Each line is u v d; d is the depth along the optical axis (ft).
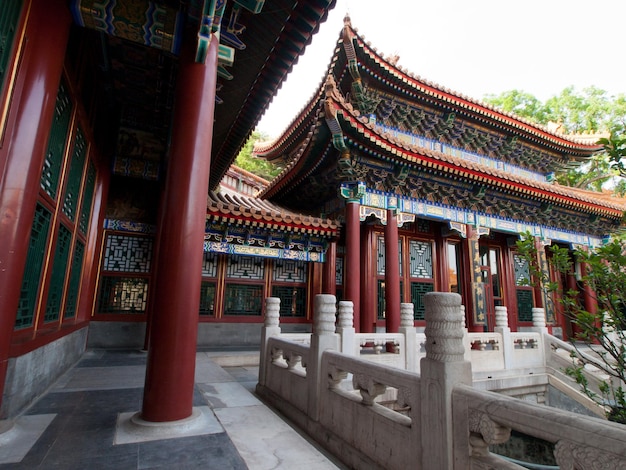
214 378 27.25
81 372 26.50
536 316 39.52
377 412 13.38
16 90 14.51
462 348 10.94
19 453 13.03
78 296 31.96
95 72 27.48
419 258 54.08
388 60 47.11
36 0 15.55
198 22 17.97
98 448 13.65
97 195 35.37
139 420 15.66
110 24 17.88
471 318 50.03
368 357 29.35
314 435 16.74
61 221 22.41
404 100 52.21
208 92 18.47
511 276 59.93
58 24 16.34
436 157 42.55
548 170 68.95
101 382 23.58
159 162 38.34
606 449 6.69
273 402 21.43
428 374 11.02
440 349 10.81
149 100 32.78
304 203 54.39
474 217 52.26
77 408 18.15
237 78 27.35
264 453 14.06
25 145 14.60
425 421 10.93
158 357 15.83
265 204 52.60
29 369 17.47
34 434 14.75
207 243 40.60
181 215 16.88
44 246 19.72
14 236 14.01
